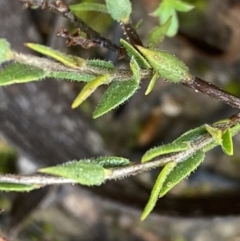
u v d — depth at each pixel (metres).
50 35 0.28
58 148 0.29
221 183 0.31
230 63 0.30
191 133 0.15
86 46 0.15
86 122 0.30
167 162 0.14
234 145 0.31
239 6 0.28
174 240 0.33
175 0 0.21
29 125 0.28
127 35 0.16
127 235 0.34
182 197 0.31
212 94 0.15
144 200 0.30
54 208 0.33
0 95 0.27
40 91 0.28
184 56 0.30
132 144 0.32
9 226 0.30
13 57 0.13
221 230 0.33
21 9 0.27
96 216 0.33
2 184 0.13
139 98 0.31
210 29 0.29
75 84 0.30
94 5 0.17
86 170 0.13
